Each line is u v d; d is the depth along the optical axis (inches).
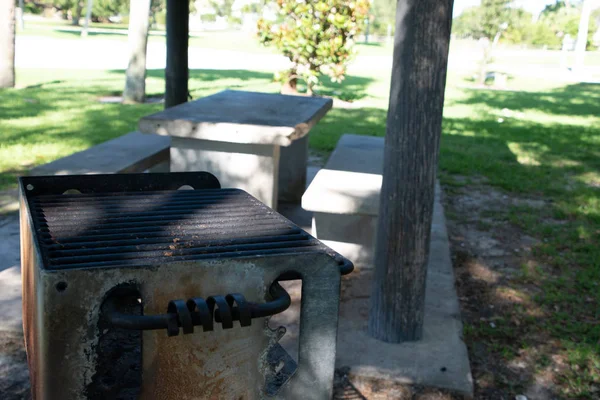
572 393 126.2
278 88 609.9
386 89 686.5
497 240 217.6
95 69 749.3
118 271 52.6
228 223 72.8
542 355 139.7
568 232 227.5
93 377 53.7
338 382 122.3
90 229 67.8
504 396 124.5
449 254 195.0
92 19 2539.4
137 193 84.7
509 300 168.6
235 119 182.2
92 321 52.5
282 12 495.8
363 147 241.4
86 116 410.6
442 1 123.0
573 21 2043.6
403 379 123.9
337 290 59.6
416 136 127.0
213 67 863.1
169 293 54.7
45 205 76.4
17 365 124.1
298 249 63.6
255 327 60.5
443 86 126.7
